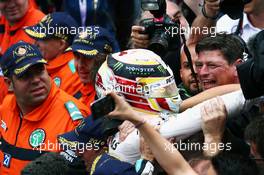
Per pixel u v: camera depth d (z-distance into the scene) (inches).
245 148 533.3
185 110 546.3
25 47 634.2
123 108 494.3
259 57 475.8
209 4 647.8
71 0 839.7
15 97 639.8
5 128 644.1
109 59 540.7
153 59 536.4
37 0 914.7
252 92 484.1
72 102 637.9
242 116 540.4
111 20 834.2
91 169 521.7
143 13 681.6
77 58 669.9
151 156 525.7
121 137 544.4
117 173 505.4
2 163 639.8
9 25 824.3
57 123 628.7
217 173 493.4
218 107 531.5
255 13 663.8
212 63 565.6
